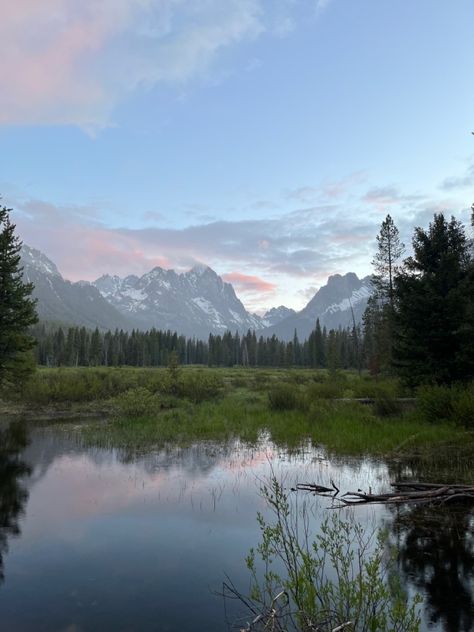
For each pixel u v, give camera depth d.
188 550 6.78
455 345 19.59
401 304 20.81
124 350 129.62
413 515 8.20
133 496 9.42
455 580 5.74
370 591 4.30
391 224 39.00
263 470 11.60
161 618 4.94
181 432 16.77
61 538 7.25
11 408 25.30
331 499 9.21
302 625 4.18
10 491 9.78
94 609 5.14
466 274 20.38
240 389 34.88
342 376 39.22
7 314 24.03
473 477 10.57
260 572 6.06
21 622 4.87
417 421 17.14
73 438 16.31
